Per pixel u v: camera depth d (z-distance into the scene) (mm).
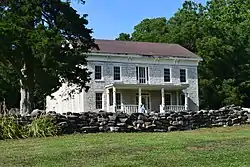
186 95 47344
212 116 24125
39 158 13133
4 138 17797
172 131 21891
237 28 62094
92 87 43781
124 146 15078
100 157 13148
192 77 48625
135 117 21484
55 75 29078
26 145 15867
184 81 48188
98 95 44031
